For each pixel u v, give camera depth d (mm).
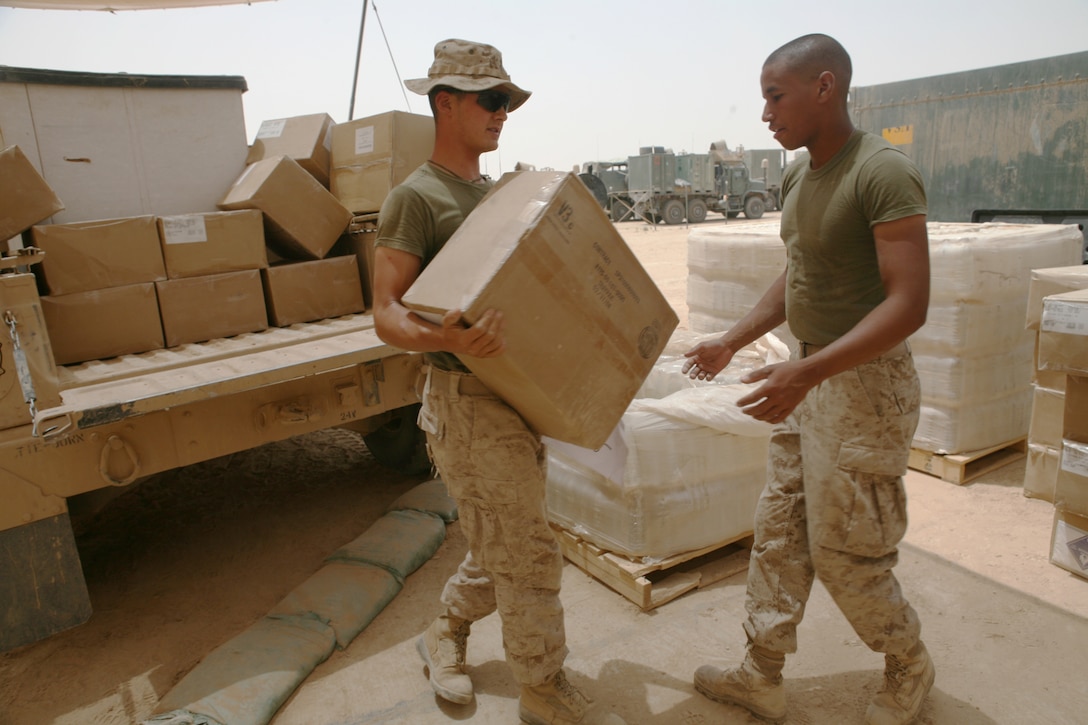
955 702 2225
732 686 2211
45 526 2305
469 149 1928
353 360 2736
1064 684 2289
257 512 3828
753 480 3004
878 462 1865
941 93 5230
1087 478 2740
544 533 2006
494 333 1526
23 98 3180
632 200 26234
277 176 3234
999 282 3592
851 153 1782
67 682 2521
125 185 3475
